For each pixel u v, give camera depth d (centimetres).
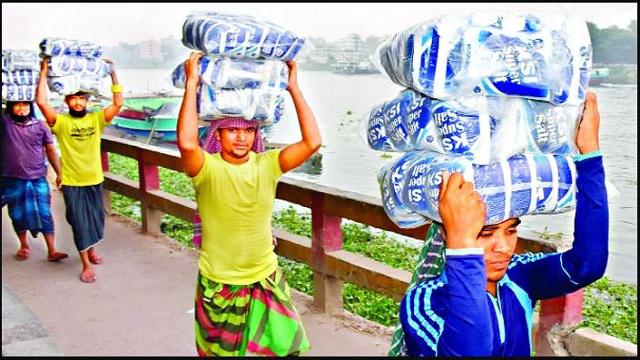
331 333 400
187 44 291
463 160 171
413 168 186
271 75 287
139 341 390
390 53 188
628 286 527
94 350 377
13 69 521
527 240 293
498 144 167
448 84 166
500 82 163
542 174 170
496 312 166
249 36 271
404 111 193
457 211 145
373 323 417
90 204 494
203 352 312
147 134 1463
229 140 290
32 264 540
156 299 458
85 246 492
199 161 284
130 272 516
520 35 163
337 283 434
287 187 449
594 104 171
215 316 301
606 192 166
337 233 430
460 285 142
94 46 498
